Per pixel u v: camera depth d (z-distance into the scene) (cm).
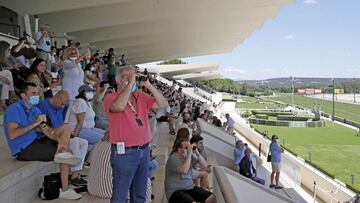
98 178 504
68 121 667
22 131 493
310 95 19388
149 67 7619
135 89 389
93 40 2770
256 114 7750
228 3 2245
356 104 13238
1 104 747
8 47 796
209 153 1592
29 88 516
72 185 554
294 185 1784
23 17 1698
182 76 9694
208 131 1667
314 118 7038
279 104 11219
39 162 516
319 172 1953
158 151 965
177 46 4991
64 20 2178
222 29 3847
